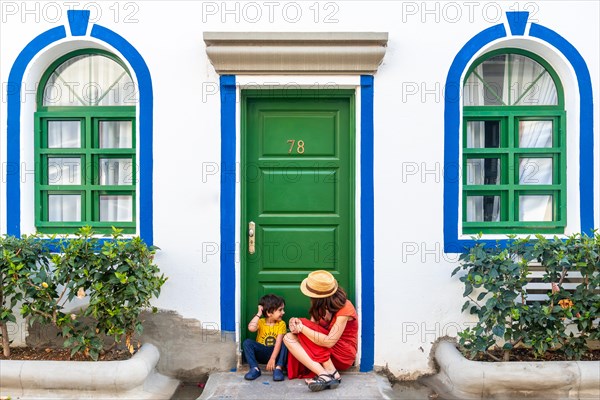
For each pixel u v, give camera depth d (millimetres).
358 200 4195
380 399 3643
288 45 4062
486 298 4188
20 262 3824
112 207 4402
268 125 4336
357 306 4188
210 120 4199
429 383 4090
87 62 4434
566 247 3807
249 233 4324
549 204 4402
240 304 4238
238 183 4195
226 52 4039
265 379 3994
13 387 3656
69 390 3656
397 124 4207
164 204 4184
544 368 3676
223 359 4184
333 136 4340
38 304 3793
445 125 4211
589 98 4203
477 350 3814
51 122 4414
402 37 4219
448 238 4199
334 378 3814
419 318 4199
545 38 4215
